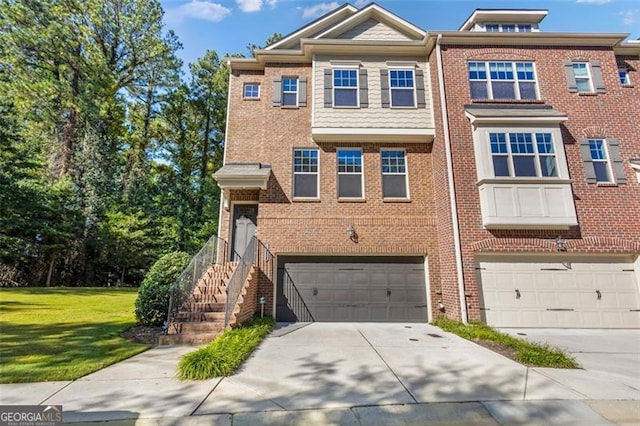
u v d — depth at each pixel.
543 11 12.16
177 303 7.45
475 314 8.69
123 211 20.86
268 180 10.66
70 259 19.12
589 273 9.14
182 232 22.64
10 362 5.07
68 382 4.34
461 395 4.05
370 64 11.37
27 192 16.78
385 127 10.82
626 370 5.17
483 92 10.41
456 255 9.05
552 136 9.46
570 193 9.12
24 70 19.61
